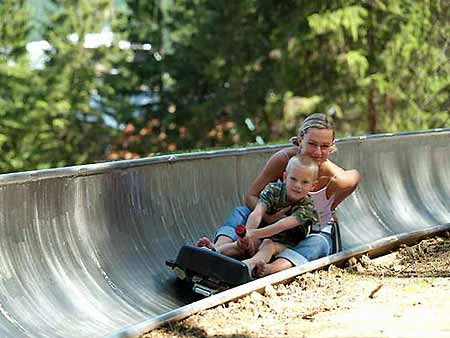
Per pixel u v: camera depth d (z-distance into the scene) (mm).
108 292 9812
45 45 46469
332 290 10266
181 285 10719
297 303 9688
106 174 10367
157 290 10406
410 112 38094
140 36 45719
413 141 16078
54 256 9430
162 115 44938
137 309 9859
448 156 17094
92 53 45094
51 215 9516
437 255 12523
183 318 9023
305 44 37125
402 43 37625
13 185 8969
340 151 14242
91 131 43969
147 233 10898
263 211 10781
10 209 8938
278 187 10883
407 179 15812
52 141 43125
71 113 43719
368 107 38188
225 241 10906
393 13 37531
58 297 9180
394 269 11602
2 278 8656
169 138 44688
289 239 10992
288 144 13688
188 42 44844
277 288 10242
